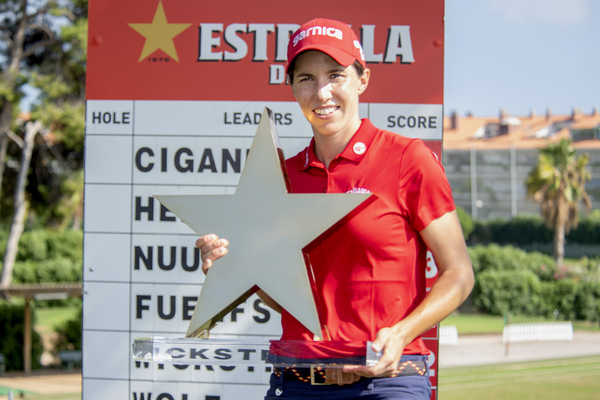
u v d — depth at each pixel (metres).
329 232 1.77
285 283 1.79
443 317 1.60
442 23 2.92
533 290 25.53
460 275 1.65
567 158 32.06
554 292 25.47
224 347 1.75
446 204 1.71
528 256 29.66
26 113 25.72
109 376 2.96
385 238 1.70
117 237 2.99
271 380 1.92
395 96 2.92
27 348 13.67
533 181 32.59
